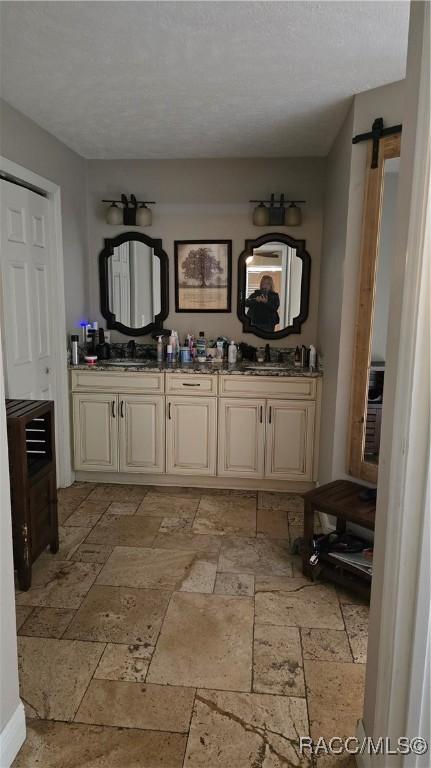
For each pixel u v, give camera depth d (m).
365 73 2.30
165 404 3.60
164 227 3.95
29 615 2.19
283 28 1.91
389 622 1.25
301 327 3.93
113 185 3.92
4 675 1.49
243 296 3.93
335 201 3.13
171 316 4.02
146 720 1.66
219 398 3.55
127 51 2.12
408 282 1.15
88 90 2.52
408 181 1.21
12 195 2.81
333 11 1.79
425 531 1.14
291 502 3.47
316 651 1.99
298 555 2.74
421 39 1.12
